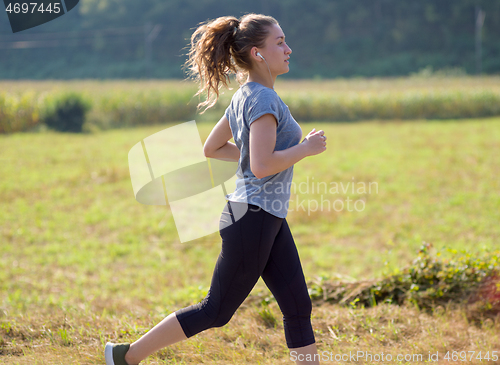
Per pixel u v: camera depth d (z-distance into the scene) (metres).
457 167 14.05
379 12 114.62
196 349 3.72
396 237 8.59
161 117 29.30
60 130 24.83
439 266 5.20
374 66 104.19
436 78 58.62
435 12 111.12
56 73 109.44
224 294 2.84
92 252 8.05
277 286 2.96
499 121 25.70
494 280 4.93
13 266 7.38
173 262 7.68
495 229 8.49
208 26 2.98
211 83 3.04
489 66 96.12
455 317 4.50
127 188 12.32
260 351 3.77
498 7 106.62
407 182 12.53
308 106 30.61
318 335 4.15
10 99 24.88
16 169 14.35
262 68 2.92
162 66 109.06
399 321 4.44
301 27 114.62
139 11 117.19
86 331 4.05
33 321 4.29
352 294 5.04
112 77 106.50
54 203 10.98
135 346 2.89
